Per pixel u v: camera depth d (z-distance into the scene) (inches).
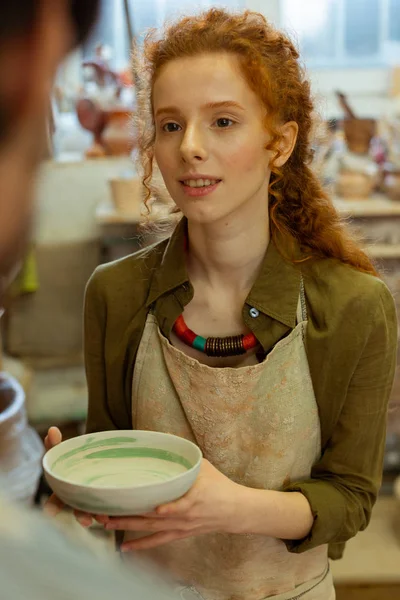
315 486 45.6
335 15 133.0
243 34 41.3
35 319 120.6
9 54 14.3
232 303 46.2
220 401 44.2
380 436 47.2
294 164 47.4
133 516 38.8
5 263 15.8
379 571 89.4
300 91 45.1
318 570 49.9
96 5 15.2
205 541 47.6
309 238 46.9
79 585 15.3
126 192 104.6
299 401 45.0
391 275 107.8
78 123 128.0
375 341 44.8
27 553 15.2
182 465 40.9
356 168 109.5
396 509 101.7
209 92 40.3
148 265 48.1
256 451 45.4
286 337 44.2
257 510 41.6
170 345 45.0
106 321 48.4
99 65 119.6
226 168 41.1
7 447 65.6
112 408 50.6
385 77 131.9
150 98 45.1
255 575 47.6
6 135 14.7
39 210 15.8
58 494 37.6
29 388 104.3
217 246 44.5
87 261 120.6
